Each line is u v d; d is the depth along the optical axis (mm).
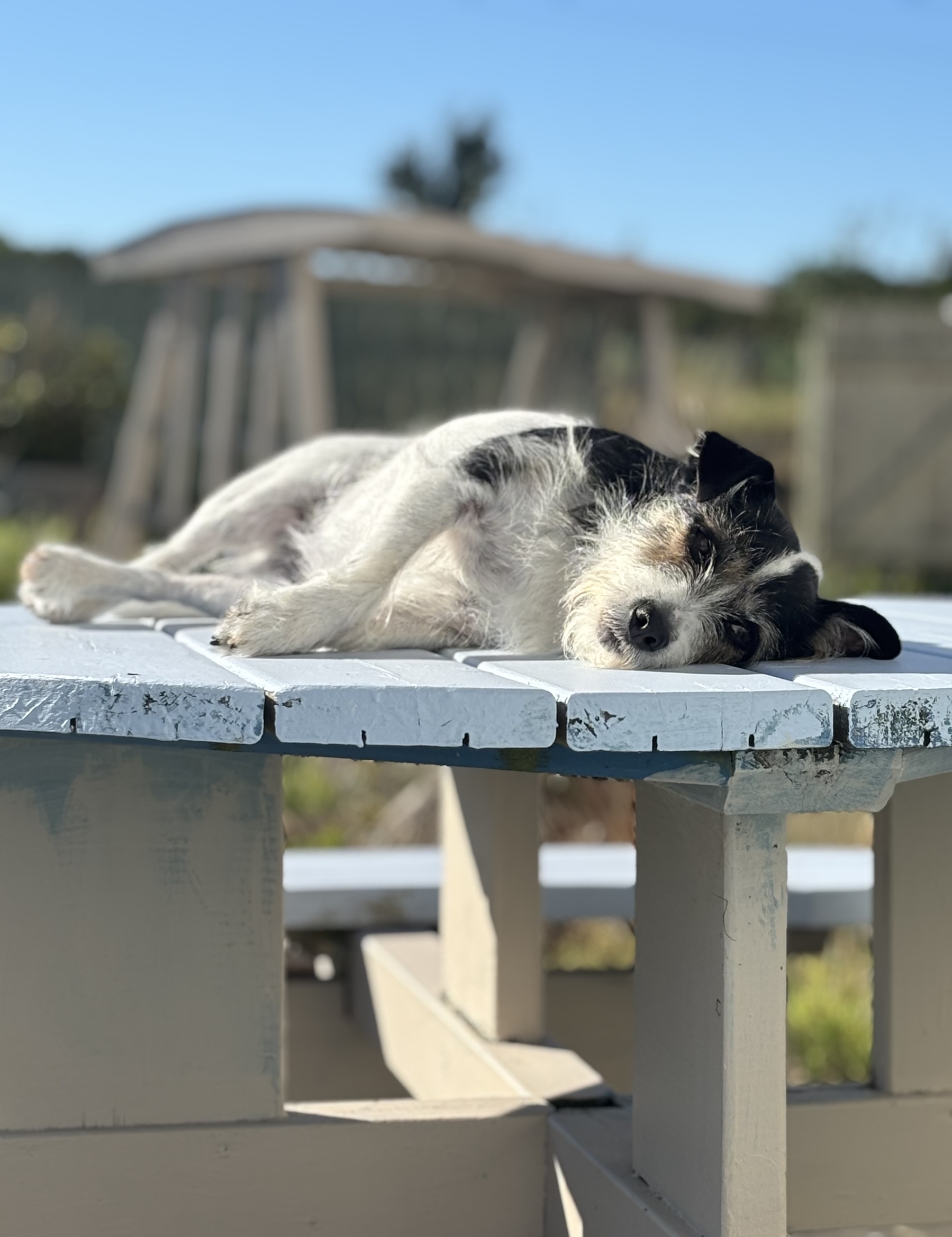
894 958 1313
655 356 4969
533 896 1520
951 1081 1322
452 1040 1550
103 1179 1173
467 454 1447
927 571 5621
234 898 1194
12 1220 1160
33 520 5191
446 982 1641
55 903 1169
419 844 3014
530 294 5223
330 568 1373
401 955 1765
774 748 999
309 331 4359
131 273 4848
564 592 1437
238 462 5480
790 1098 1310
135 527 4867
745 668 1181
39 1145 1163
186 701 991
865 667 1172
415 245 4207
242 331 4879
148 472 4910
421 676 1076
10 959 1163
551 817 3039
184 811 1184
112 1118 1184
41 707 994
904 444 5621
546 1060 1425
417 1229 1242
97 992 1177
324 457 1711
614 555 1408
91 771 1170
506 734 995
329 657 1244
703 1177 1086
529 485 1463
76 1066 1176
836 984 2469
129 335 6930
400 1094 1882
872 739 1001
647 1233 1120
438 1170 1244
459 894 1604
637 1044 1181
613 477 1484
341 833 3041
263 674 1075
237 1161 1196
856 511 5645
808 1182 1294
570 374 5414
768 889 1062
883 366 5625
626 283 4742
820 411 5680
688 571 1365
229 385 4887
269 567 1737
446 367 6625
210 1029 1194
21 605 1774
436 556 1476
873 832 1353
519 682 1046
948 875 1316
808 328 6578
